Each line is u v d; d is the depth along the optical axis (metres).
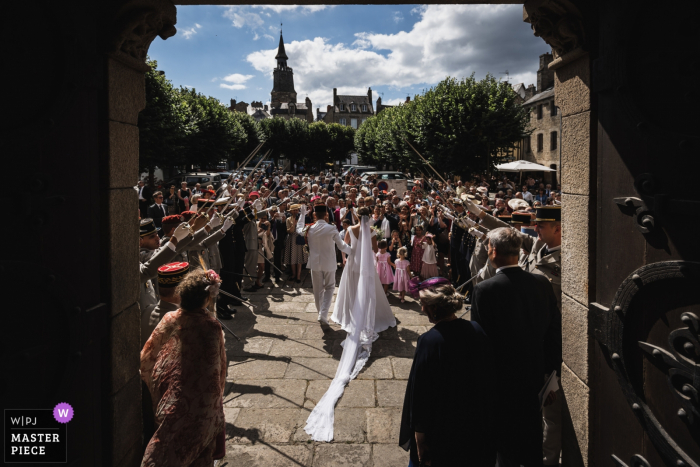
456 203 4.69
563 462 2.61
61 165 1.75
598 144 2.15
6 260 1.50
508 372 2.29
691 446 1.56
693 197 1.56
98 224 2.03
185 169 27.66
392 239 8.30
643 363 1.82
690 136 1.53
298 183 19.66
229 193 4.23
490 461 2.04
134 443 2.35
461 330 2.07
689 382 1.54
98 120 2.03
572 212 2.42
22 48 1.58
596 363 2.23
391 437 3.32
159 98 18.56
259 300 7.10
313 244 5.75
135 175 2.33
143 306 3.02
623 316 1.90
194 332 2.10
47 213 1.66
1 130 1.51
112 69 2.07
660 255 1.71
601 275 2.15
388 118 33.62
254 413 3.65
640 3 1.76
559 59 2.44
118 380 2.15
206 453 2.14
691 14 1.53
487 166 22.45
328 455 3.10
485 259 5.88
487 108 21.48
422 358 2.04
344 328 5.36
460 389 2.00
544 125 33.62
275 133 49.72
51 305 1.72
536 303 2.35
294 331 5.61
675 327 1.63
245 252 7.54
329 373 4.40
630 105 1.82
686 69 1.56
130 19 2.00
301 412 3.67
